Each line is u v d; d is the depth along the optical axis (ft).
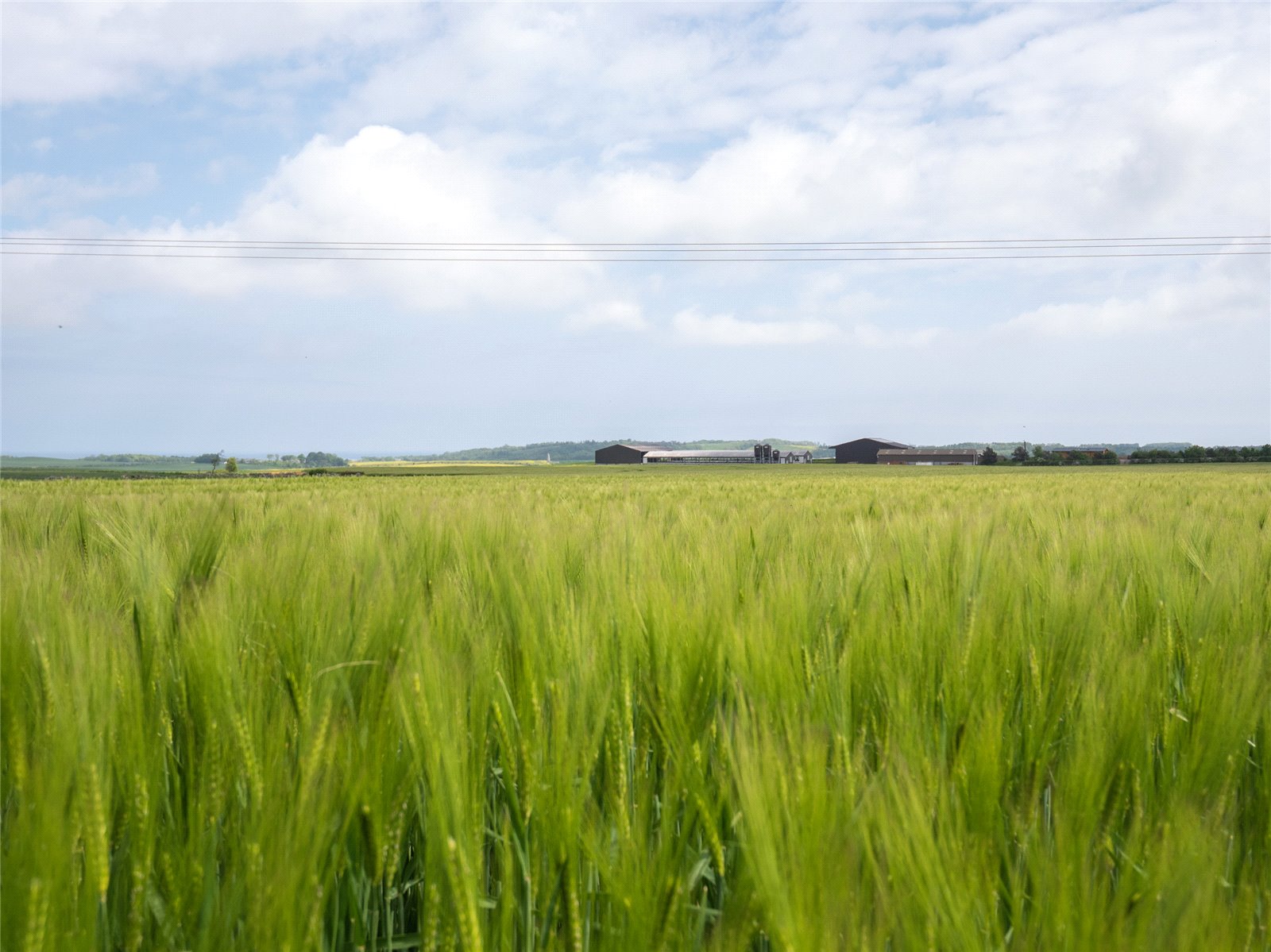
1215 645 7.06
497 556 10.67
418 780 4.86
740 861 4.54
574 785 4.68
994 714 5.13
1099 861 4.45
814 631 7.72
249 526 16.16
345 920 4.67
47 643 5.47
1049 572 10.27
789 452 520.42
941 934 3.34
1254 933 3.84
